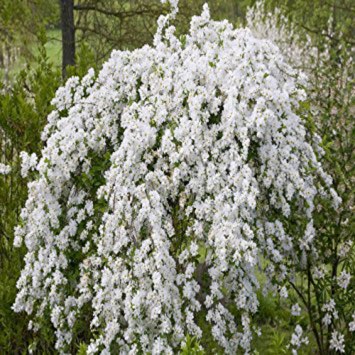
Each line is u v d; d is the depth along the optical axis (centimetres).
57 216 370
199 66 363
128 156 342
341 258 412
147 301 305
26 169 372
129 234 328
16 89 447
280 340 381
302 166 357
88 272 347
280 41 1105
